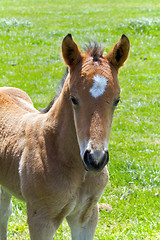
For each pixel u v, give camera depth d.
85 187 5.02
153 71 16.95
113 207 7.54
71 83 4.43
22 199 5.50
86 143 4.13
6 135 5.71
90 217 5.30
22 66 17.09
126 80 15.83
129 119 12.23
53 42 20.75
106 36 21.47
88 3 38.38
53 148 4.91
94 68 4.30
